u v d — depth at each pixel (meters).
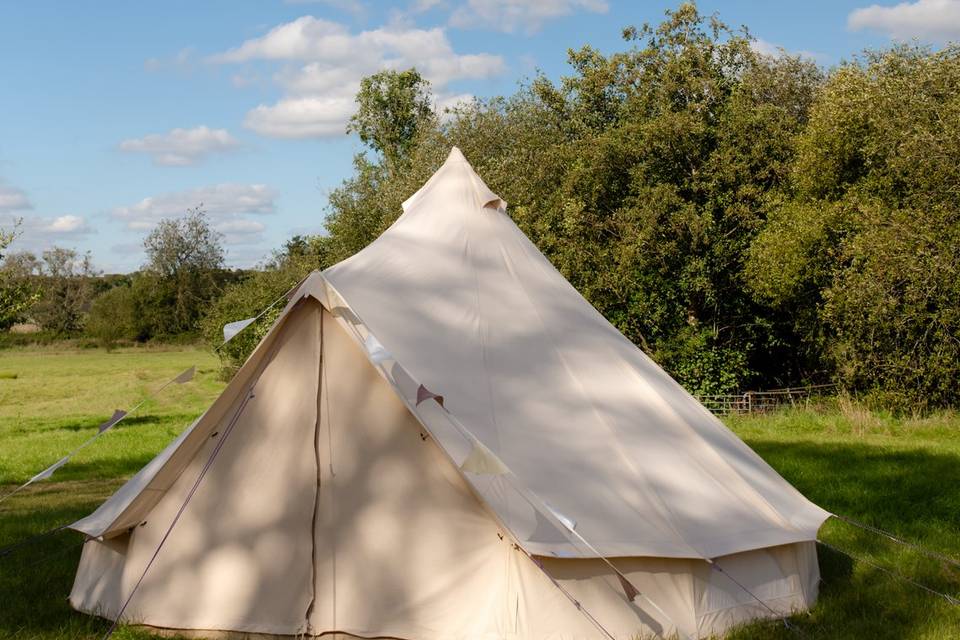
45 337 63.00
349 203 36.81
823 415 18.28
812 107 21.91
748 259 22.61
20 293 19.77
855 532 8.15
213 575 5.49
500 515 5.11
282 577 5.41
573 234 23.73
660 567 5.21
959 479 10.71
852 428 16.53
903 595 6.27
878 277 18.22
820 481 10.76
